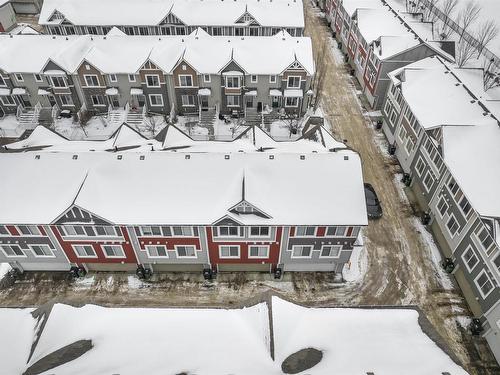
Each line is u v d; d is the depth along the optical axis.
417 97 49.03
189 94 58.34
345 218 34.50
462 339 35.50
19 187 35.09
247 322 24.95
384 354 21.41
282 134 57.09
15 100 59.03
